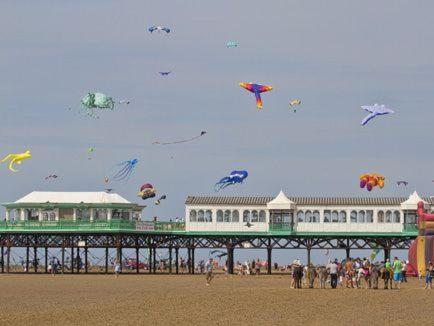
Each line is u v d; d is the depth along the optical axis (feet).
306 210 460.55
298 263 327.26
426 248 400.47
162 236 467.93
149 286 338.54
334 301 270.26
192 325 210.59
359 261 361.51
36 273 469.98
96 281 376.07
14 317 223.92
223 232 462.60
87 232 456.86
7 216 478.59
